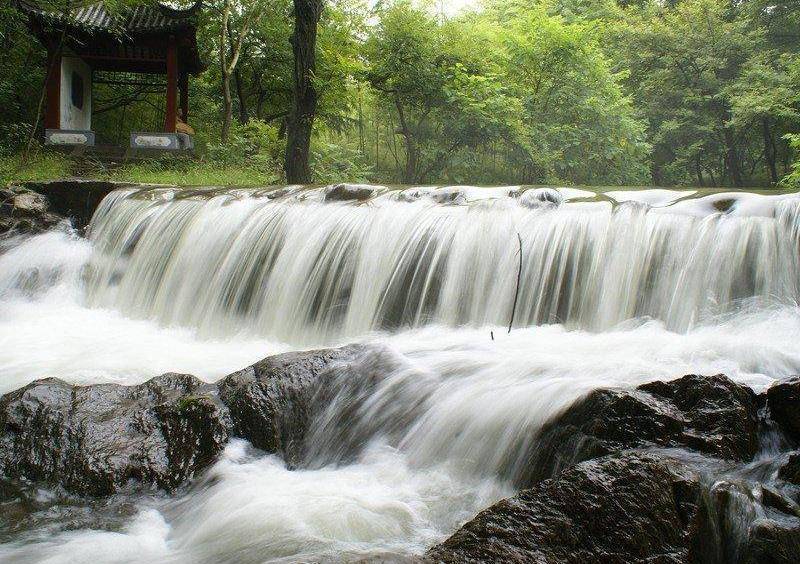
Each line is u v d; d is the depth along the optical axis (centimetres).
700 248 744
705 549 338
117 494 482
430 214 917
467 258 862
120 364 761
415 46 2736
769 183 3456
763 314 691
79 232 1266
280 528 403
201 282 1044
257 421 531
